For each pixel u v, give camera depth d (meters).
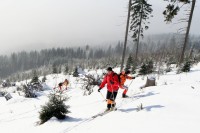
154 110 5.90
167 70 20.17
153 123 4.92
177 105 6.14
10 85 32.34
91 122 6.06
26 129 7.05
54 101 7.27
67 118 7.13
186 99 6.66
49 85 26.28
